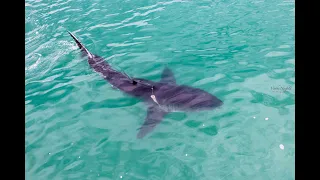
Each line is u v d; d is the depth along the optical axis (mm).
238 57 6570
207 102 4754
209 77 5824
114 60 7035
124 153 4137
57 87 6102
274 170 3572
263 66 6000
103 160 4039
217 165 3760
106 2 12820
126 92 5711
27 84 6312
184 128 4512
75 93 5824
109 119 4938
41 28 9992
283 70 5727
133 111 5117
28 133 4684
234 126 4371
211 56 6777
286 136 4051
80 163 4008
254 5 10359
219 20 9203
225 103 4902
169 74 6082
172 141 4277
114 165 3934
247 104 4812
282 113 4492
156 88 5566
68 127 4781
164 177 3676
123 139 4422
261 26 8273
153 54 7211
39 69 7027
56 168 3947
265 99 4875
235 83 5484
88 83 6184
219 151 3977
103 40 8453
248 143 4027
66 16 11141
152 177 3695
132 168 3861
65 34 9219
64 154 4195
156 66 6562
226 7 10523
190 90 5227
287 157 3725
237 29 8281
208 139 4215
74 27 9836
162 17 10070
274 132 4145
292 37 7301
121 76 6234
